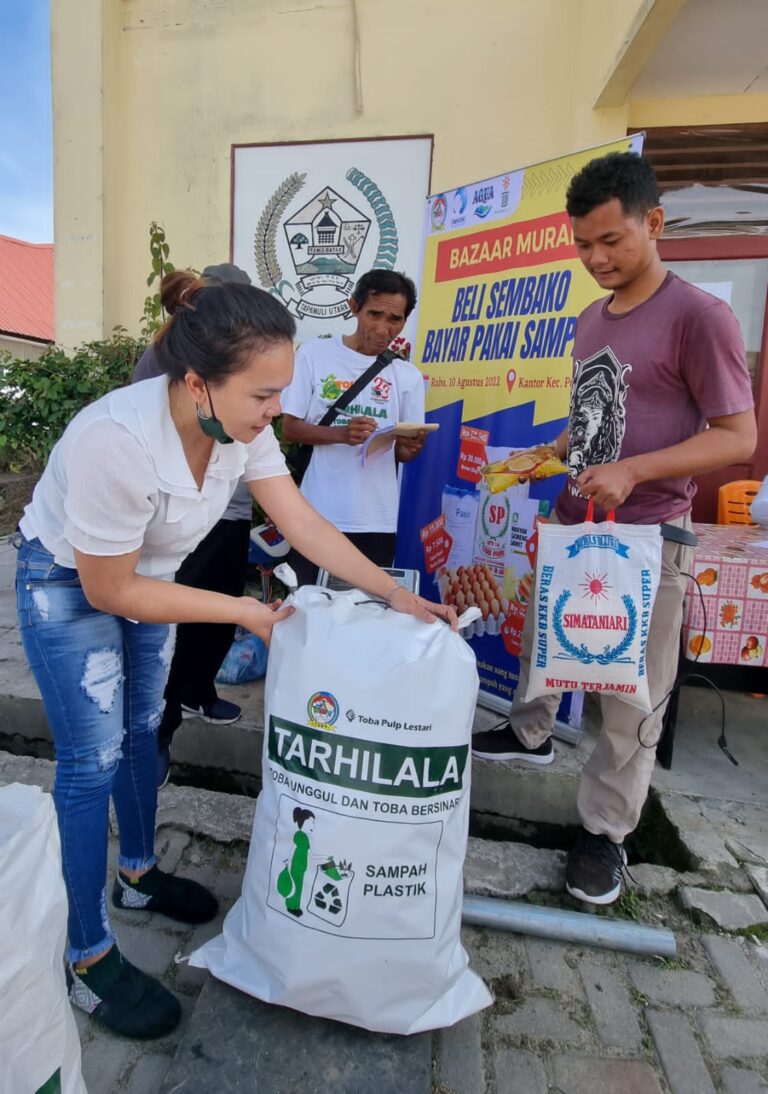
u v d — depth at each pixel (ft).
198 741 8.82
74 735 4.79
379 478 8.50
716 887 6.59
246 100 14.79
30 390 13.42
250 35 14.55
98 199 15.12
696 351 5.49
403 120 14.15
